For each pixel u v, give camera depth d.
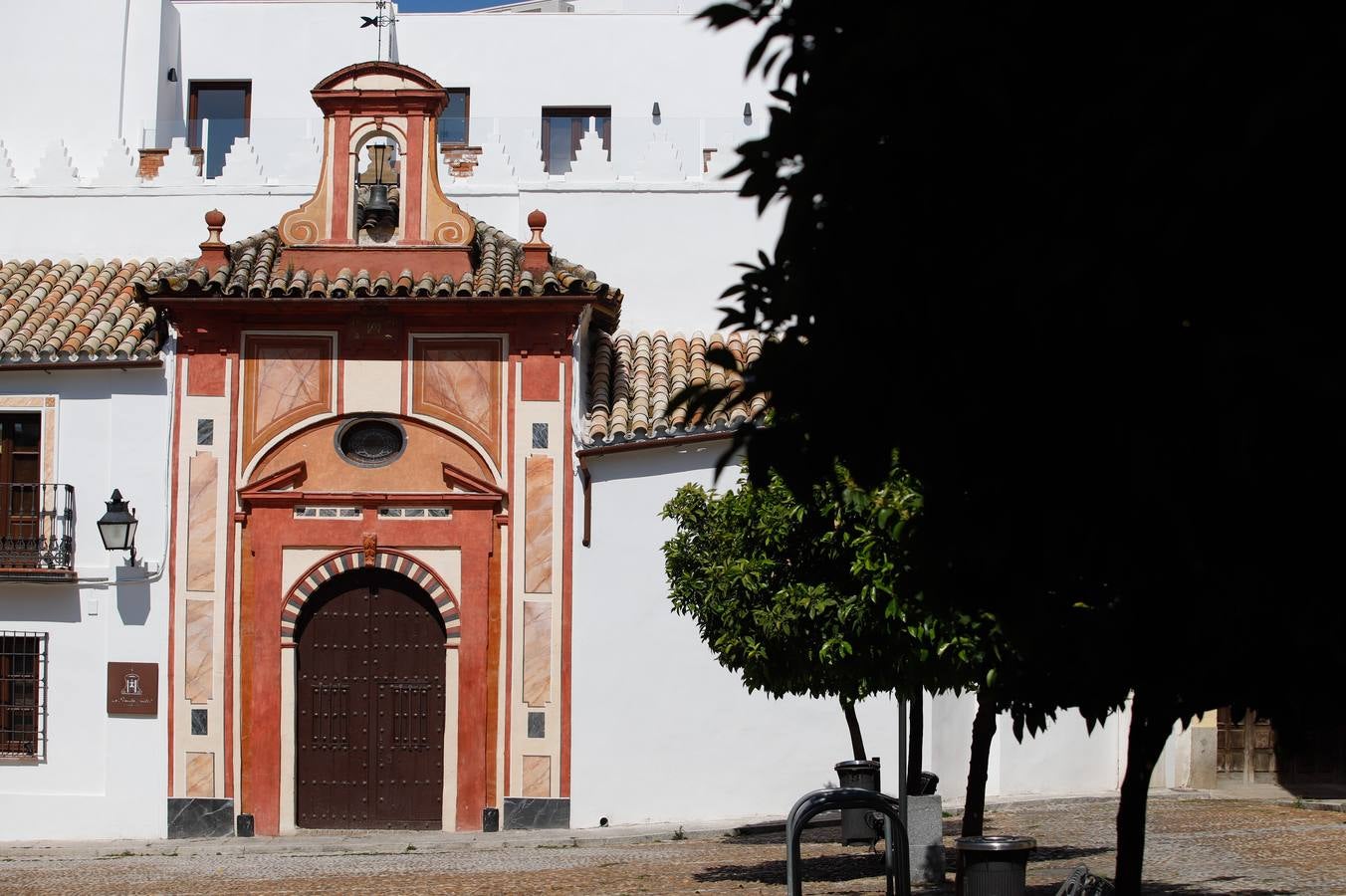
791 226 5.47
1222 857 16.50
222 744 21.30
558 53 28.53
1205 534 5.34
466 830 21.11
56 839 21.30
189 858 19.67
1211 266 4.65
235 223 24.69
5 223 24.84
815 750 21.02
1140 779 7.43
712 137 26.02
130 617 21.56
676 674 21.19
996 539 5.98
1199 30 4.45
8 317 22.73
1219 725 23.30
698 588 16.22
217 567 21.55
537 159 25.03
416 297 21.36
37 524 21.78
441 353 21.78
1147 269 4.66
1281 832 18.53
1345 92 4.14
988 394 5.39
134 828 21.28
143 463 21.73
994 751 22.55
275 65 28.69
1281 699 6.66
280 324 21.78
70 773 21.50
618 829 20.75
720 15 5.64
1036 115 4.84
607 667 21.25
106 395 21.88
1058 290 4.73
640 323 24.44
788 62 5.56
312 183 24.75
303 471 21.62
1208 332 4.74
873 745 21.09
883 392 5.61
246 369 21.78
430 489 21.64
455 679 21.36
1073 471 5.49
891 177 5.16
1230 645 6.24
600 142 24.81
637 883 15.93
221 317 21.73
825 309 5.53
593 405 22.08
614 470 21.44
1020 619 7.20
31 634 21.69
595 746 21.17
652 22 28.55
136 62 27.58
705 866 17.02
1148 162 4.52
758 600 14.66
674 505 16.88
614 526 21.39
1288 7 4.25
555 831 20.89
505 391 21.64
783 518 14.17
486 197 24.62
